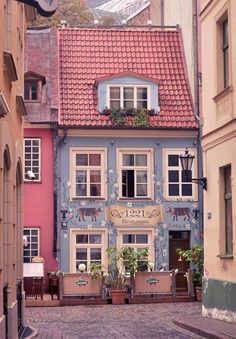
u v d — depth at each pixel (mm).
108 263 27578
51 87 30344
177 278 29484
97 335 16172
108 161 29609
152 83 30406
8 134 13500
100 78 30125
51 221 29281
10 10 13797
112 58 32375
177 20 34219
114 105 30219
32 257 29109
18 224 17516
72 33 33219
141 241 29516
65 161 29453
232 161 17312
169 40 33469
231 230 17844
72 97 30484
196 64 30562
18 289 16609
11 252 14047
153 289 25906
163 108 30516
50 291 27062
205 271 19438
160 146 29844
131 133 29750
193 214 29578
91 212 29344
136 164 29812
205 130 19719
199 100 30250
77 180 29531
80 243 29250
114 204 29453
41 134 29562
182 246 29750
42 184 29406
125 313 21875
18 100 15820
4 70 12648
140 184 29750
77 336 16000
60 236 29172
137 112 29781
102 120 29719
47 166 29500
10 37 13734
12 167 14453
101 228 29328
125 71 30281
